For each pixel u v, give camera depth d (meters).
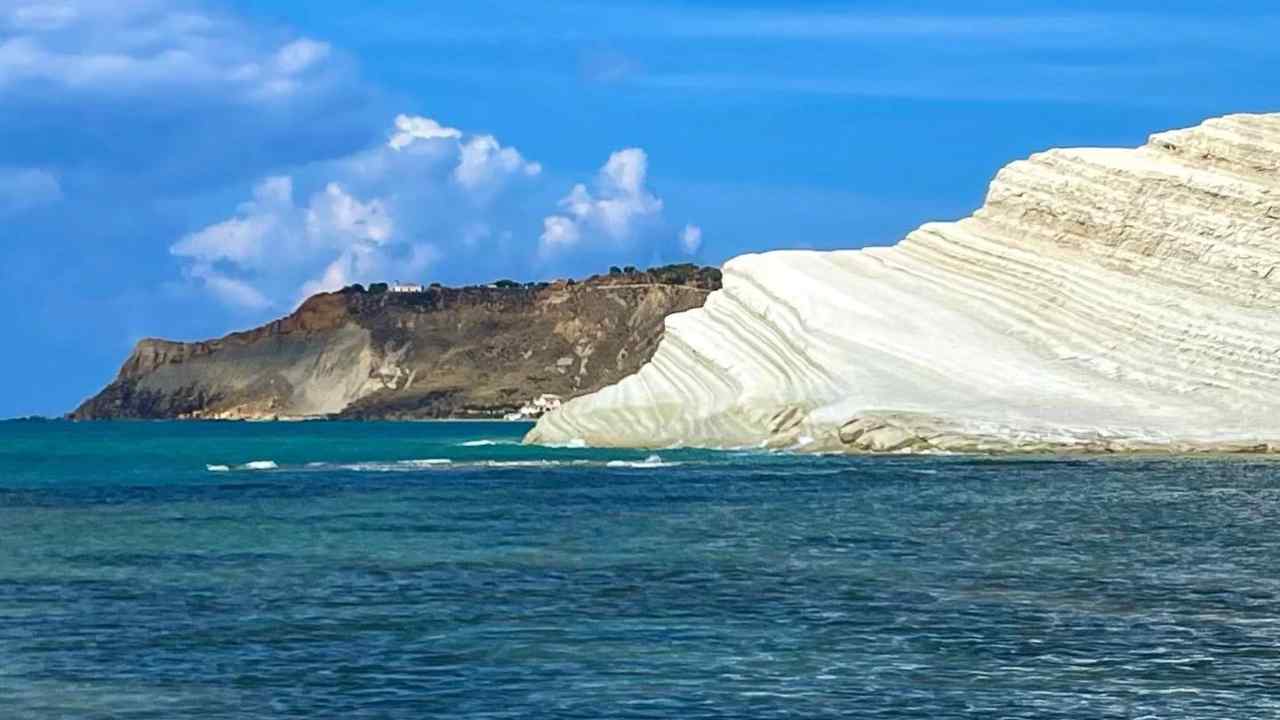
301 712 33.72
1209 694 35.12
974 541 62.66
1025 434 116.62
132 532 67.62
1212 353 124.81
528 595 48.59
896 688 35.62
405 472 108.31
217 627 43.25
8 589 50.31
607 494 85.88
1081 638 41.25
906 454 116.75
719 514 74.25
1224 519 70.88
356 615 45.03
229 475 109.69
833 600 47.41
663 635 41.75
